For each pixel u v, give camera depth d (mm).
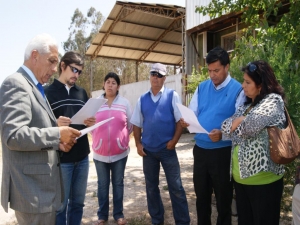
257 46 3766
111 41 18562
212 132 2758
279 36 4051
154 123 3389
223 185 2939
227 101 2902
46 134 1950
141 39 18500
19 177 1972
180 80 13914
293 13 4305
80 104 3113
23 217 2041
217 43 12578
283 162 2215
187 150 9648
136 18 16141
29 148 1895
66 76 3016
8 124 1854
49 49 2104
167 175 3449
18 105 1910
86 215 4188
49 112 2178
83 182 3127
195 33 13188
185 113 2777
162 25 17062
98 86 34562
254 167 2350
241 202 2609
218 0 5551
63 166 2904
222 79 2924
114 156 3637
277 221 2482
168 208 4332
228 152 2912
